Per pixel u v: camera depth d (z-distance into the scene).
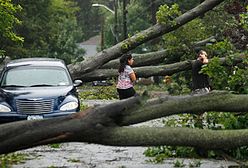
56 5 82.38
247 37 21.30
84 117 7.87
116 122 8.07
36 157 15.59
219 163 14.23
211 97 8.60
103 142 8.00
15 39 26.03
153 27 27.75
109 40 120.19
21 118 19.05
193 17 27.56
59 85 20.89
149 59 28.77
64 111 19.36
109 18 121.00
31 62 22.27
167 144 8.18
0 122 19.09
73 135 7.88
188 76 31.80
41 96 19.27
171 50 28.77
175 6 27.38
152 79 83.69
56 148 17.45
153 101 8.30
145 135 8.07
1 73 21.64
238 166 13.78
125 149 17.09
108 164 14.32
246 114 14.68
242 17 16.27
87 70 27.17
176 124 17.38
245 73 15.24
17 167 13.95
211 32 32.28
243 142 8.38
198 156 15.17
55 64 22.17
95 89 42.66
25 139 7.88
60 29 93.38
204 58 17.31
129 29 112.00
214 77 15.44
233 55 16.17
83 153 16.31
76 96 20.25
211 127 15.29
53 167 13.90
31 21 73.50
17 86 20.70
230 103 8.69
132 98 8.12
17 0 71.38
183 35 28.78
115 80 28.41
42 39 77.25
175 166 13.80
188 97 8.51
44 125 7.88
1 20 24.91
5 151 8.03
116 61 28.67
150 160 14.76
